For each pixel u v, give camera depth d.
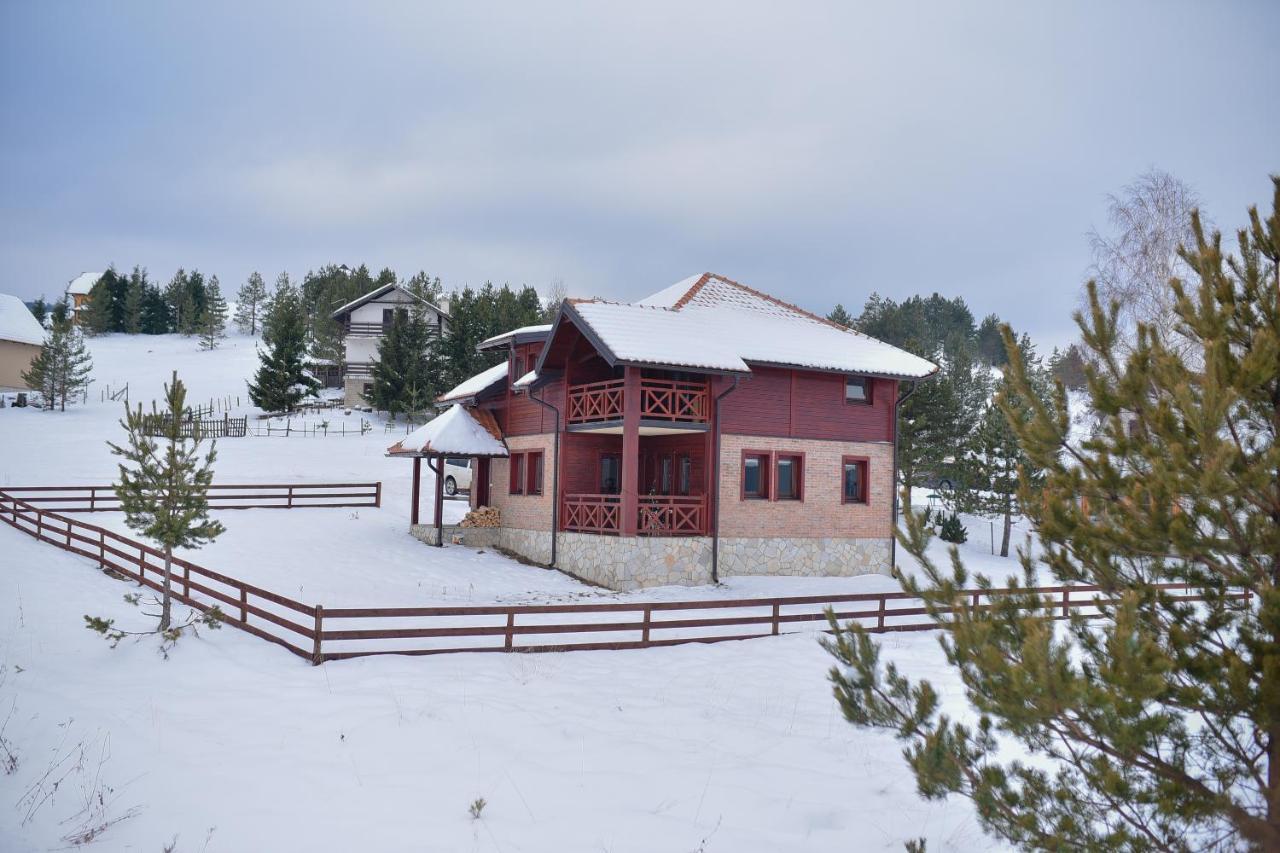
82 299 108.56
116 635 14.52
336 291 86.94
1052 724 5.94
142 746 10.42
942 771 5.91
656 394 24.92
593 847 8.17
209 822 8.53
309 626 16.95
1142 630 5.91
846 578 26.52
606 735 11.30
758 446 26.02
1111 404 6.44
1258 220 6.54
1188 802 5.50
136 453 15.20
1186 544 5.78
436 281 88.81
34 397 57.16
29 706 11.69
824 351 27.42
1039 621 5.69
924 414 40.25
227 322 110.69
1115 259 28.66
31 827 8.44
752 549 25.69
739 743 11.16
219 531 15.65
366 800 9.05
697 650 16.16
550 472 27.39
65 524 27.16
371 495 34.06
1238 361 5.91
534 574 25.38
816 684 14.04
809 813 9.02
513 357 30.28
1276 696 5.25
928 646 16.98
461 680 13.38
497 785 9.53
